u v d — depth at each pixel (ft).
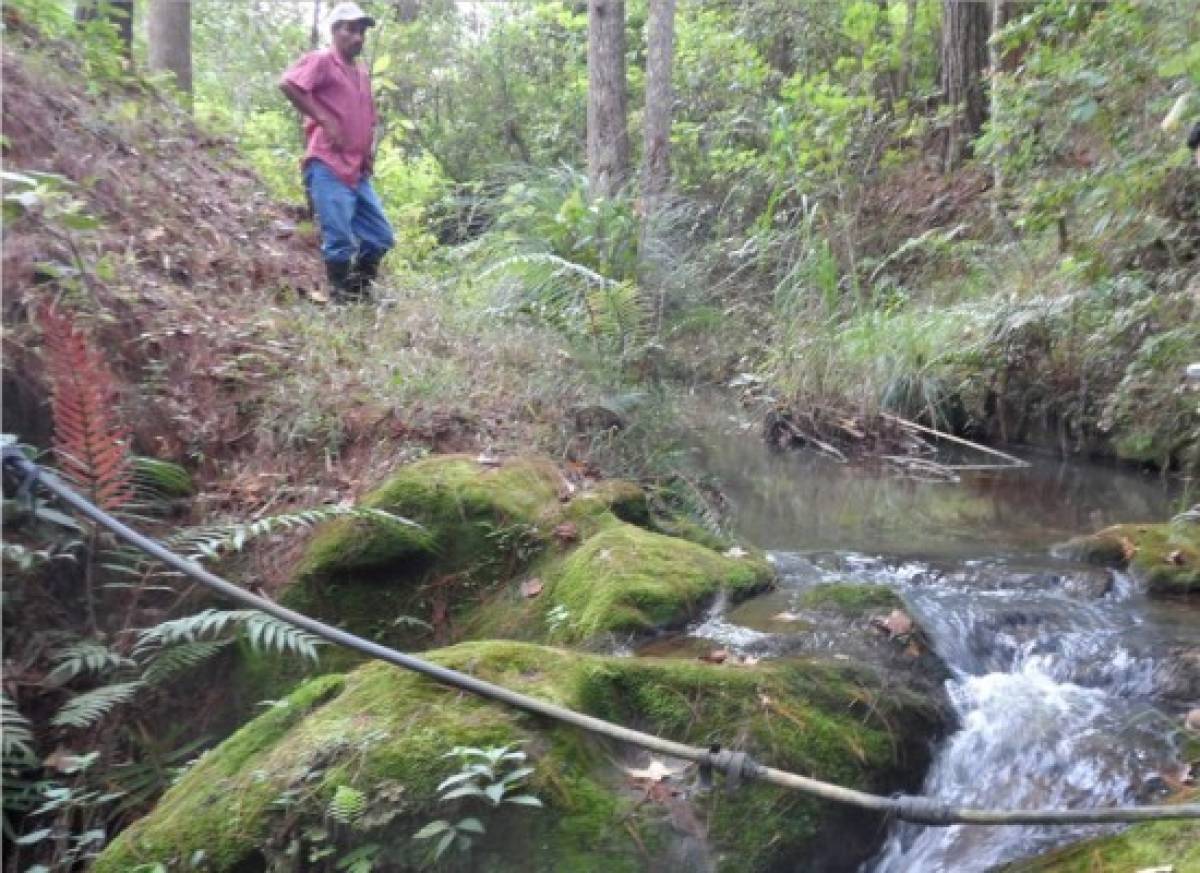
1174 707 10.71
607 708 9.75
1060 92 23.76
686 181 41.68
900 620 11.85
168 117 25.50
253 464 15.62
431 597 13.61
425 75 54.39
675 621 11.99
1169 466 20.98
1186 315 21.25
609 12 36.29
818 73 44.80
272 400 16.21
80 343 13.47
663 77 39.40
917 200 36.24
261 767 9.30
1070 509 18.48
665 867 8.61
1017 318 24.09
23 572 13.05
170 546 13.67
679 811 8.88
